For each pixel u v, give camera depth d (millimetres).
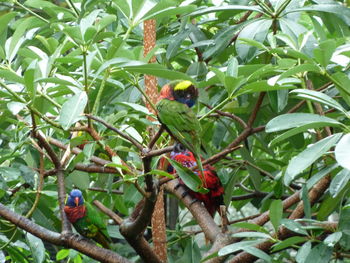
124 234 3453
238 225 3811
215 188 5359
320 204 5133
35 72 3133
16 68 4641
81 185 4539
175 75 3451
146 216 3277
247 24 4555
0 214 3617
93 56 3184
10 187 4820
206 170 5344
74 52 3541
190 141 3332
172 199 6973
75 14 4898
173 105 3385
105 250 3619
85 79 3139
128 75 3625
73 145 3492
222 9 4520
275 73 4070
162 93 3535
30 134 3910
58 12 5023
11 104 3139
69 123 2965
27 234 4176
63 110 3008
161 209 4355
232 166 5898
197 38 5098
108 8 5363
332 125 3174
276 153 6914
